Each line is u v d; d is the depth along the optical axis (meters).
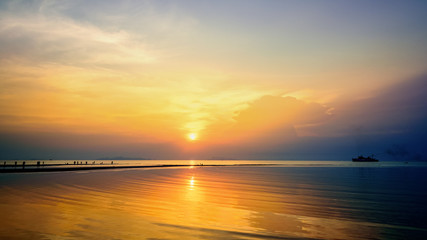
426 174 64.88
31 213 12.83
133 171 63.06
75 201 16.77
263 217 14.25
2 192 20.33
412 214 15.83
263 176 52.19
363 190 28.53
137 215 13.23
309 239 10.77
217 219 13.38
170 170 75.56
